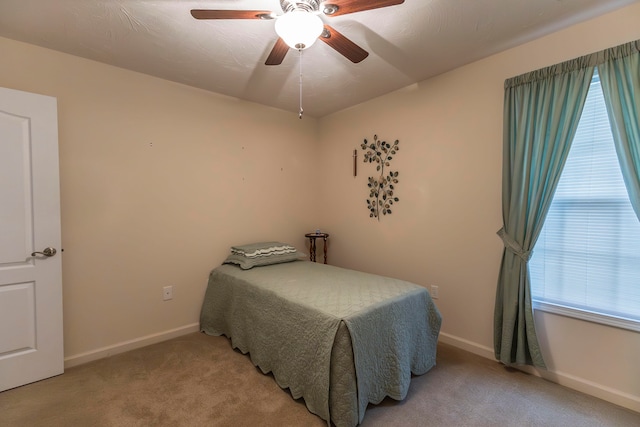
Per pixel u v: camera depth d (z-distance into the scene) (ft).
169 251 8.98
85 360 7.57
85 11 5.71
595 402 6.00
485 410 5.82
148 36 6.57
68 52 7.24
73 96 7.39
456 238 8.36
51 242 6.84
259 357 7.16
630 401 5.79
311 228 12.66
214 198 9.89
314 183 12.75
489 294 7.73
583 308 6.40
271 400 6.14
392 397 5.98
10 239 6.38
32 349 6.66
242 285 8.06
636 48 5.49
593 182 6.24
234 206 10.37
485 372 7.11
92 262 7.72
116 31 6.38
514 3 5.56
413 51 7.28
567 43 6.35
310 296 6.63
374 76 8.70
